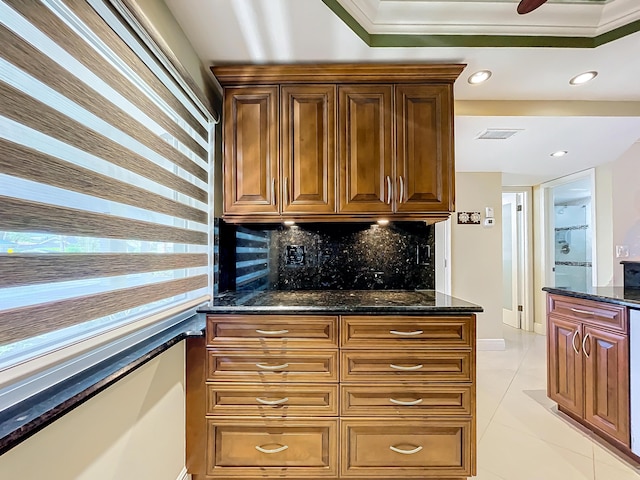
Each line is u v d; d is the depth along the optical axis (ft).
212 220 6.07
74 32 2.78
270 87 5.88
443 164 5.85
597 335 6.29
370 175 5.87
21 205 2.28
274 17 4.57
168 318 4.61
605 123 7.51
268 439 5.04
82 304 2.87
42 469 2.48
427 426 5.05
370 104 5.87
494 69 5.94
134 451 3.69
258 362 5.04
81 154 2.88
